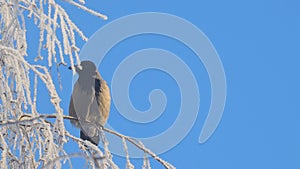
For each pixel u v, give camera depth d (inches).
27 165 236.1
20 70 238.5
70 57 229.5
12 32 236.4
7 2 241.3
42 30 233.9
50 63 231.0
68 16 233.8
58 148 235.3
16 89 239.3
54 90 236.1
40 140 238.8
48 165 195.3
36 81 239.6
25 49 242.5
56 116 236.2
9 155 238.1
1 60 237.6
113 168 237.9
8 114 242.1
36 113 239.0
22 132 238.1
